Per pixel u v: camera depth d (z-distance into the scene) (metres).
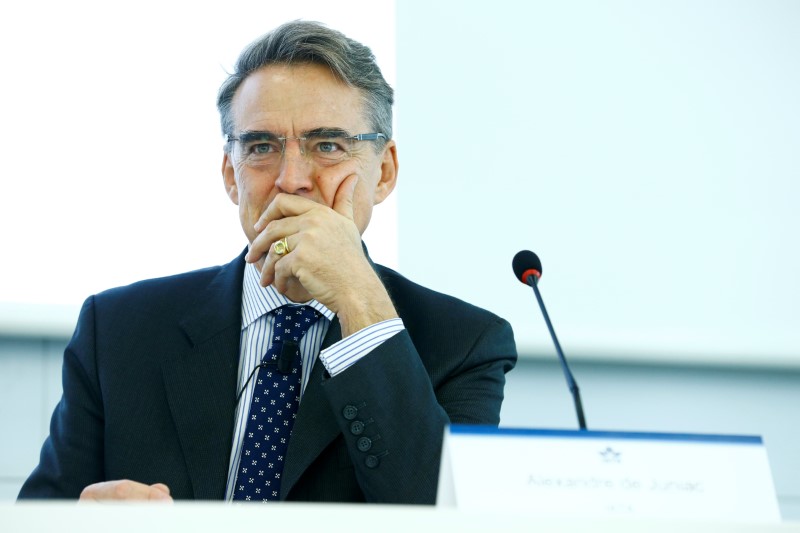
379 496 4.73
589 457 3.59
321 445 4.96
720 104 9.72
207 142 8.86
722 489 3.60
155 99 8.84
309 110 5.62
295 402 5.18
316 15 9.18
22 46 8.73
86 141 8.70
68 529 2.79
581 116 9.48
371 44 9.28
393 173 6.10
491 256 9.09
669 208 9.48
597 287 9.27
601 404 9.38
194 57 8.95
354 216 5.76
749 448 3.68
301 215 5.40
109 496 4.20
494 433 3.58
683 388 9.55
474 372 5.50
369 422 4.80
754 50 9.87
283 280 5.31
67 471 5.14
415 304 5.73
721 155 9.65
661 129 9.59
